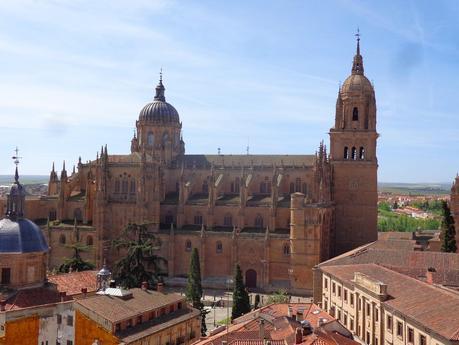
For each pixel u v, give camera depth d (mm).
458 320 66500
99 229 179000
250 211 178000
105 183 183000
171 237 176125
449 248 141000
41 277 95312
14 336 79250
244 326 84188
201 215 183000
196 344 77875
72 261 140125
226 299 153500
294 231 161750
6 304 84688
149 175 181875
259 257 168000
